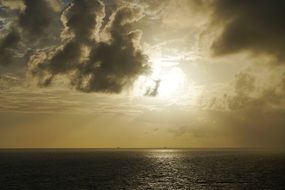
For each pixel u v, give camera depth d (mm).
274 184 82312
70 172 115375
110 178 97125
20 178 96312
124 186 80500
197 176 102125
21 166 143375
